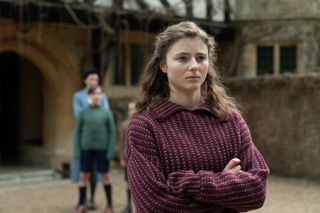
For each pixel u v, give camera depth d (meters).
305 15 11.48
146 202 1.56
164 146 1.61
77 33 10.14
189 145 1.62
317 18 11.55
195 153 1.61
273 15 11.67
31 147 11.17
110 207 6.03
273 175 9.13
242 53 11.96
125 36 10.64
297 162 8.90
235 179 1.53
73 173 6.23
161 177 1.57
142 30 10.06
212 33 11.35
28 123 11.77
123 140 5.65
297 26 11.53
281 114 9.15
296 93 8.85
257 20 11.77
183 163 1.59
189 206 1.52
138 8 9.92
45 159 10.55
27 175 9.55
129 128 1.70
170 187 1.54
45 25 9.48
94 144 5.75
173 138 1.62
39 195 7.56
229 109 1.76
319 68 11.17
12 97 11.95
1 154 12.04
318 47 11.61
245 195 1.52
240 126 1.73
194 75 1.63
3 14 8.31
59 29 9.85
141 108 1.77
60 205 6.80
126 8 9.77
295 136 8.92
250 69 11.89
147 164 1.58
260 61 11.94
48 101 10.66
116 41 10.05
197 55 1.65
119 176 9.24
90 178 6.23
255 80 9.47
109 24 9.57
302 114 8.80
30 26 8.73
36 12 8.59
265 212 6.27
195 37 1.65
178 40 1.64
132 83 10.95
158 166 1.59
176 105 1.69
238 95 9.92
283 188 7.90
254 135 9.66
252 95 9.66
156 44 1.76
